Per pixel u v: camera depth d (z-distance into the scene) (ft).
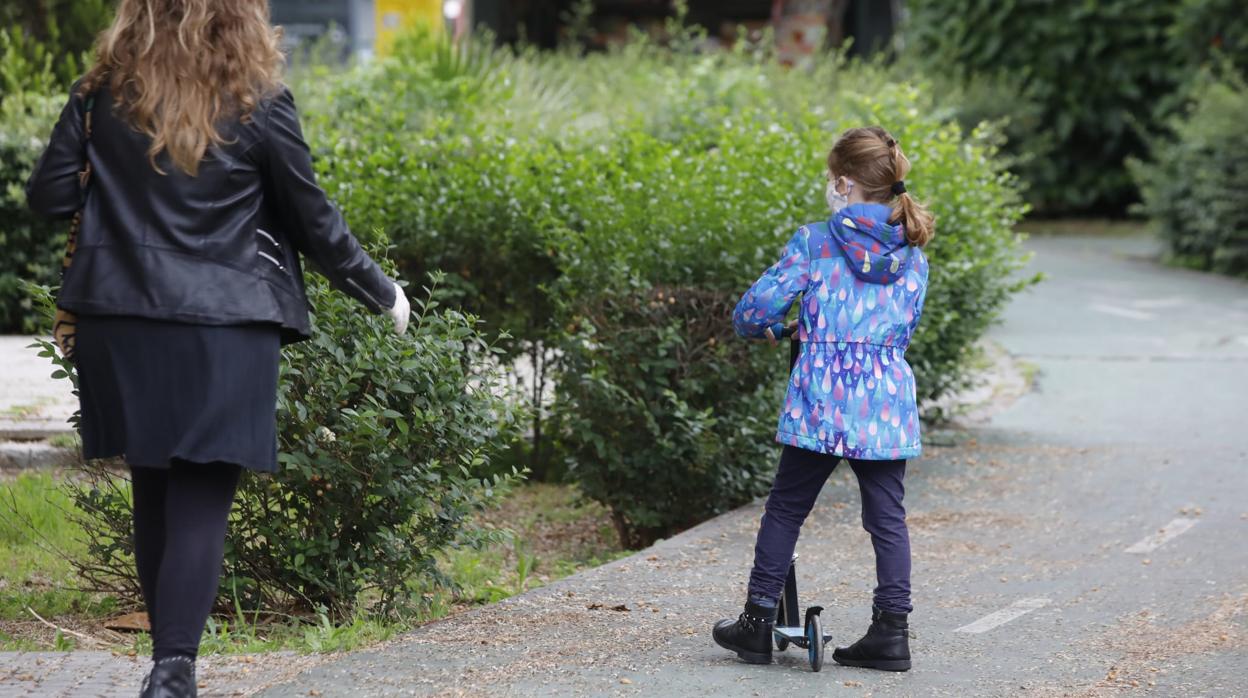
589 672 31.24
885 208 31.96
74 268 25.00
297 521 37.29
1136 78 158.20
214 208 25.04
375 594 39.93
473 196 57.41
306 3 136.46
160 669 25.03
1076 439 62.44
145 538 27.14
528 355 58.95
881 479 32.22
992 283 64.90
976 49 161.27
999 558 43.75
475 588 43.14
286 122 25.66
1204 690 30.94
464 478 39.68
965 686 31.12
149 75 24.95
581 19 154.71
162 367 24.66
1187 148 124.47
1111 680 31.65
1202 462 57.47
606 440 50.75
